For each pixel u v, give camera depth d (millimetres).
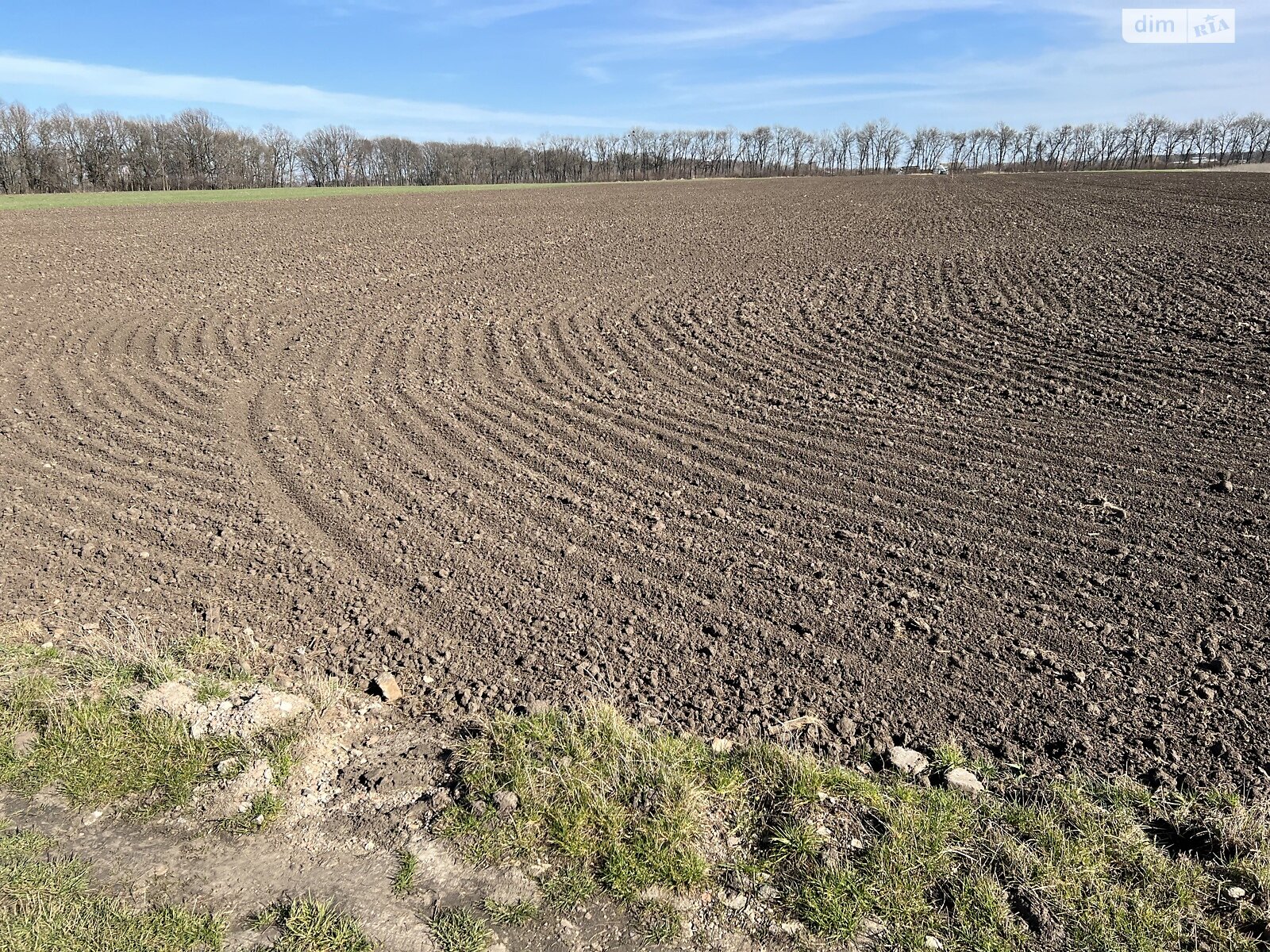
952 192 34969
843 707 3738
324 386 8742
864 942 2535
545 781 3139
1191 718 3559
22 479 6402
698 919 2623
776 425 7480
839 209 27953
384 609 4633
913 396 8141
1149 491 5855
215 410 8000
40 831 2961
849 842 2900
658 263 16719
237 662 4109
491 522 5711
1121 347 9227
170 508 5922
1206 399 7543
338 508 5945
